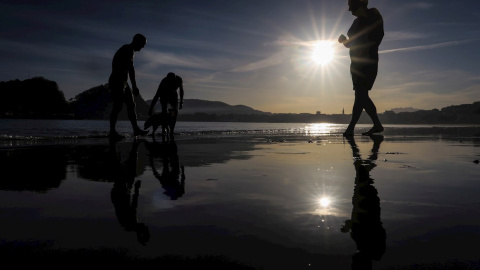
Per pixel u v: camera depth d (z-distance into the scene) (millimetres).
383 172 3566
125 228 1617
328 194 2436
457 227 1625
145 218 1797
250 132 17000
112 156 5289
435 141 9461
